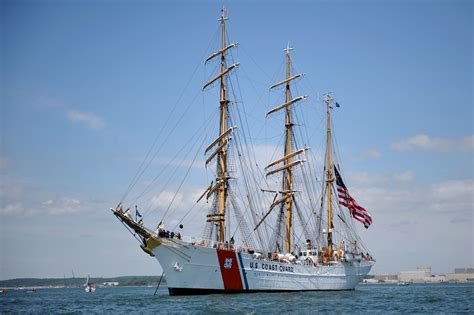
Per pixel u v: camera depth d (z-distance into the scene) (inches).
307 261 4025.6
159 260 2974.9
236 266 3245.6
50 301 4067.4
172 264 2972.4
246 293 3336.6
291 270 3730.3
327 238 4581.7
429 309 2827.3
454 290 6013.8
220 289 3186.5
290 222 4384.8
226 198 3644.2
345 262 4461.1
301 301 3056.1
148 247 2945.4
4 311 2886.3
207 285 3122.5
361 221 4347.9
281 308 2581.2
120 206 2901.1
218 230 3570.4
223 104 3782.0
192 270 3036.4
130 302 3186.5
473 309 2849.4
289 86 4621.1
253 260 3373.5
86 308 2925.7
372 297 3821.4
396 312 2635.3
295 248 4350.4
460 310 2787.9
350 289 4613.7
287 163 4503.0
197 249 3029.0
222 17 3892.7
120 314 2386.8
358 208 4362.7
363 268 4719.5
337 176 4512.8
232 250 3228.3
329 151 4717.0
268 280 3496.6
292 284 3740.2
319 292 3988.7
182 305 2677.2
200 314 2301.9
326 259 4384.8
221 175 3644.2
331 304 2962.6
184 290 3051.2
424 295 4360.2
